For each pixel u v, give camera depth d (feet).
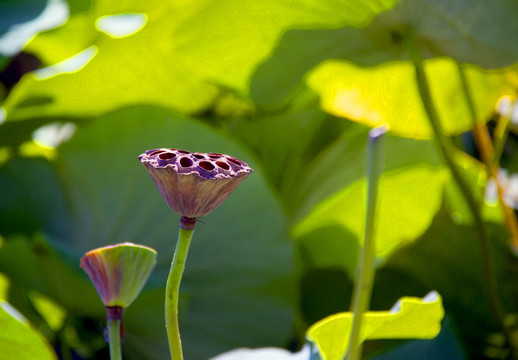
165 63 11.27
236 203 10.92
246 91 11.06
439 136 9.24
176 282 6.82
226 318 10.56
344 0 8.87
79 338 10.18
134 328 10.11
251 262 10.79
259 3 9.61
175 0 9.94
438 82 11.19
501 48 8.73
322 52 9.55
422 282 11.21
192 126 11.23
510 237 11.06
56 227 11.15
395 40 9.20
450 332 8.84
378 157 6.78
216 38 10.42
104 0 10.92
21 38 11.03
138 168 11.12
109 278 6.98
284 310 10.73
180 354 6.86
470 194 9.37
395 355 8.83
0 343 7.73
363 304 6.93
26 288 9.83
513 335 10.73
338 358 7.82
